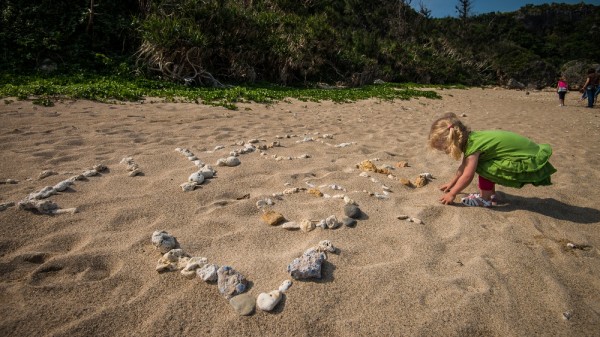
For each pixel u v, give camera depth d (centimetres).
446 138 309
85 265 203
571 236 274
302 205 292
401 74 2508
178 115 692
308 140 539
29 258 207
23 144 420
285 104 1001
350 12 3167
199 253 219
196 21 1364
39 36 1130
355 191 326
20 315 164
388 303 186
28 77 980
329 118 819
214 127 599
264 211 278
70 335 155
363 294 191
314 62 1839
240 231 246
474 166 306
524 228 281
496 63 3797
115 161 377
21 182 306
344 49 2188
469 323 177
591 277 221
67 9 1256
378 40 2730
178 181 324
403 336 167
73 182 308
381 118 874
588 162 525
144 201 281
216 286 189
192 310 174
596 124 990
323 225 256
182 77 1226
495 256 237
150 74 1227
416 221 276
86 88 819
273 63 1603
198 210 274
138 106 754
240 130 592
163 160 383
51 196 279
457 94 1847
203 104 851
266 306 174
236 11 1497
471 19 6241
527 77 3725
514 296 198
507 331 174
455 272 218
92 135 480
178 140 487
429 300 191
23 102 669
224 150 441
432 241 249
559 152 586
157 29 1220
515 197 351
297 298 183
